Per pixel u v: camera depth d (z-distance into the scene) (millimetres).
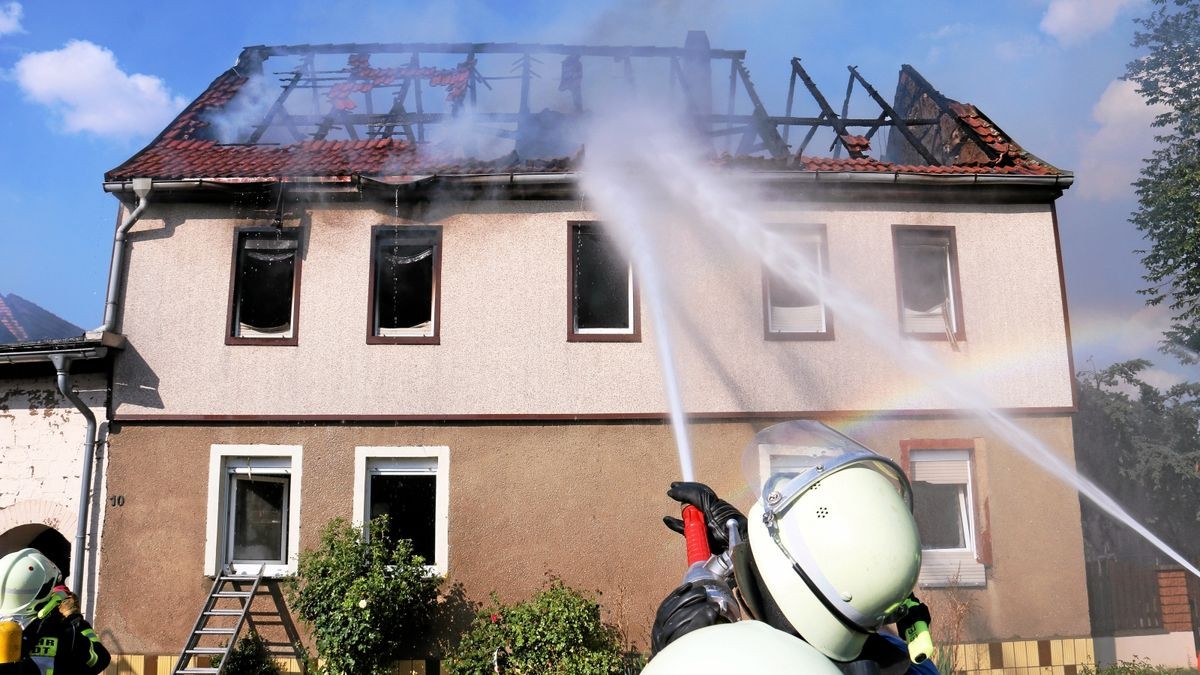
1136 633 12227
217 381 11734
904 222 12367
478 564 11391
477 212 12180
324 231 12133
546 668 10039
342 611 10250
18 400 11742
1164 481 18547
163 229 12094
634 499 11570
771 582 1749
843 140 14055
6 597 4977
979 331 12195
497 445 11656
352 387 11750
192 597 11297
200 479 11539
